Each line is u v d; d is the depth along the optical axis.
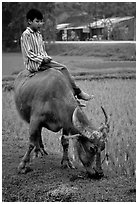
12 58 21.47
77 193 6.75
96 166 6.57
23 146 10.11
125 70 18.56
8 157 9.01
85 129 6.59
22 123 12.50
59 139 10.71
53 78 7.58
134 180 7.41
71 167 8.02
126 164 8.47
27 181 7.45
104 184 7.10
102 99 14.09
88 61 20.36
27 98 7.85
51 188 7.04
